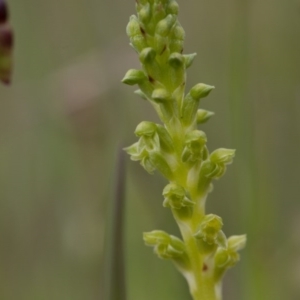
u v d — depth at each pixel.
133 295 0.30
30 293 0.36
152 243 0.22
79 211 0.34
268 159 0.30
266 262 0.27
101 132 0.34
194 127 0.21
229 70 0.27
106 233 0.23
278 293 0.27
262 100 0.33
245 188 0.27
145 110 0.36
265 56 0.36
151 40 0.21
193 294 0.22
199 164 0.21
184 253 0.21
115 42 0.37
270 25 0.36
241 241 0.22
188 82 0.37
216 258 0.21
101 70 0.35
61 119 0.36
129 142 0.34
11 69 0.21
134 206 0.32
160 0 0.21
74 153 0.35
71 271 0.34
